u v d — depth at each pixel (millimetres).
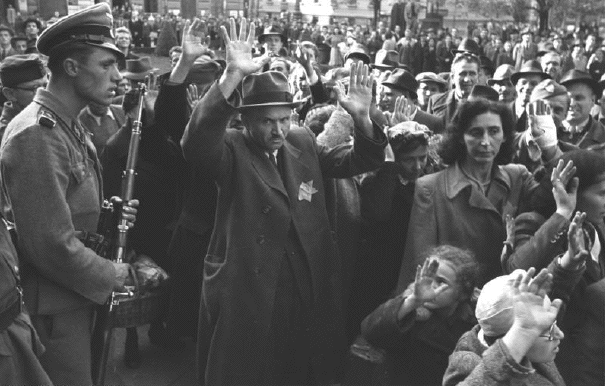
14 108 4629
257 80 3408
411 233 3604
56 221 2830
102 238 3100
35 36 12797
